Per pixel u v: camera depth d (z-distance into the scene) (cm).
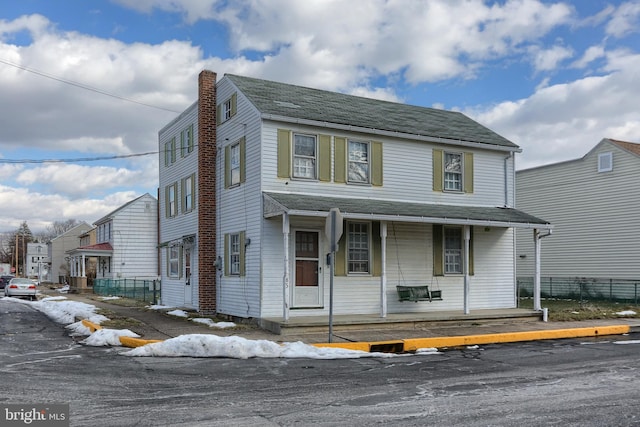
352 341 1284
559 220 2886
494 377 920
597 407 716
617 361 1082
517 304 2098
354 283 1689
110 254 3912
